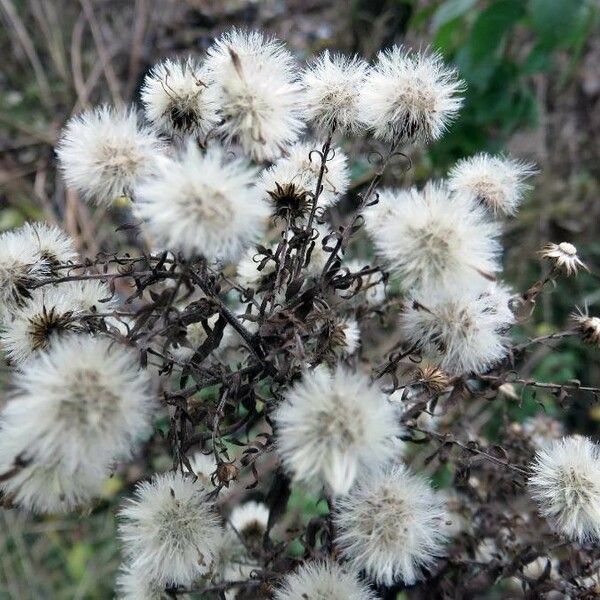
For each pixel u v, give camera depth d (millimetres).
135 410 87
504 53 229
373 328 168
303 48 291
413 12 269
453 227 96
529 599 120
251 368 108
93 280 118
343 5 285
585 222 262
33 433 82
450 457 148
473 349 108
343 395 88
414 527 100
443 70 120
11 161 274
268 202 114
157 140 106
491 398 117
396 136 115
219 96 101
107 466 96
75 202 240
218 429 109
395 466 108
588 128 285
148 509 107
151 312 98
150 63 291
